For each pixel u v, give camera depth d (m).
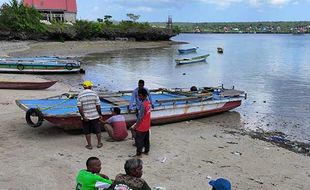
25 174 8.23
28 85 19.98
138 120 9.72
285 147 12.38
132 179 4.98
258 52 69.19
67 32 72.25
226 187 4.73
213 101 15.52
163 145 11.24
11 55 44.50
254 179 9.11
